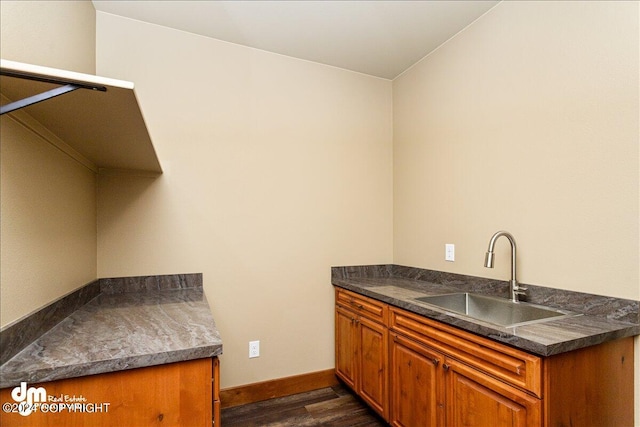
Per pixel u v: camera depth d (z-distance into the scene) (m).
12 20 1.10
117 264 2.07
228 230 2.36
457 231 2.24
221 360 2.34
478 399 1.38
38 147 1.25
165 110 2.21
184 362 1.12
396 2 1.96
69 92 0.88
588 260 1.50
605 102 1.45
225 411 2.27
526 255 1.78
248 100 2.45
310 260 2.63
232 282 2.37
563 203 1.61
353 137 2.81
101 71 2.04
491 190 2.00
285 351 2.53
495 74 1.98
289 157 2.57
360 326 2.30
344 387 2.64
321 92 2.70
